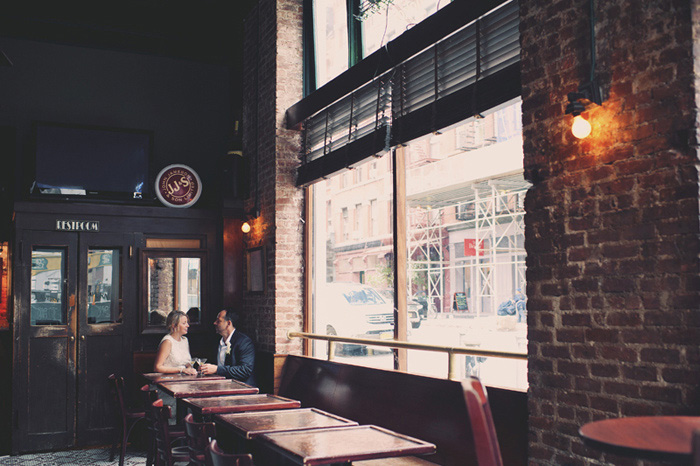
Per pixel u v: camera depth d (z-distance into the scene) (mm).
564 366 3363
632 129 3072
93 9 7602
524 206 3662
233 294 7656
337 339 5816
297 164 7105
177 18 8016
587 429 1984
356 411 5172
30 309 6859
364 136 5637
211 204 8258
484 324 4270
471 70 4480
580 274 3303
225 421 3760
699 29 2846
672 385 2834
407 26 5465
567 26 3451
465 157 4559
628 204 3076
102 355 7109
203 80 8391
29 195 7102
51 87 7605
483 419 1871
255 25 7734
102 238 7211
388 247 5512
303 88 7191
